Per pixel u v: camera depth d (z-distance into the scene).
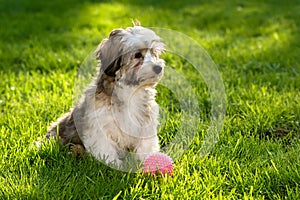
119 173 1.64
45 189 1.55
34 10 3.85
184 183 1.58
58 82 2.29
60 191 1.55
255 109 2.00
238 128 1.90
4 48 2.79
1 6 3.93
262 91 2.15
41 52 2.68
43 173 1.63
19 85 2.29
